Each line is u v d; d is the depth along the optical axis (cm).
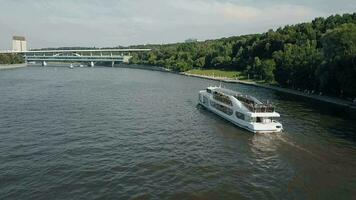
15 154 6144
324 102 12119
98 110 10281
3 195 4616
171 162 5878
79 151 6362
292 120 9038
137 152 6366
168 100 12625
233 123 8831
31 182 5012
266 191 4834
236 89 16225
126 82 19188
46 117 9150
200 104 11625
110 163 5778
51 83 17900
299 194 4756
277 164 5862
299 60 15888
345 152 6462
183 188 4894
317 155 6309
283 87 16375
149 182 5069
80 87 16200
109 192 4741
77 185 4938
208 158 6128
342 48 12850
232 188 4916
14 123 8425
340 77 11912
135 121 8900
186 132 7925
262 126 7888
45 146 6625
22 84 17150
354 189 4931
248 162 5950
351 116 9594
